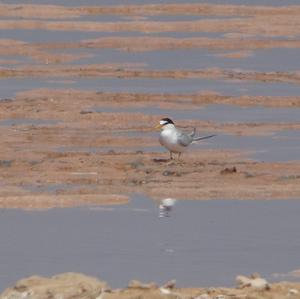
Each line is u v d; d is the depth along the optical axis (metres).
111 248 17.69
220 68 40.25
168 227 19.00
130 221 19.41
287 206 20.66
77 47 44.75
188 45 45.59
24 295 13.82
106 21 52.72
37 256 17.19
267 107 33.19
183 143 24.44
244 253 17.47
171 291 14.24
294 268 16.62
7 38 46.84
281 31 49.88
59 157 25.27
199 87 36.16
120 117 30.48
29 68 39.44
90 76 38.16
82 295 13.81
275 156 25.67
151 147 26.72
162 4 58.75
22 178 22.80
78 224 19.17
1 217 19.66
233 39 47.16
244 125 29.75
